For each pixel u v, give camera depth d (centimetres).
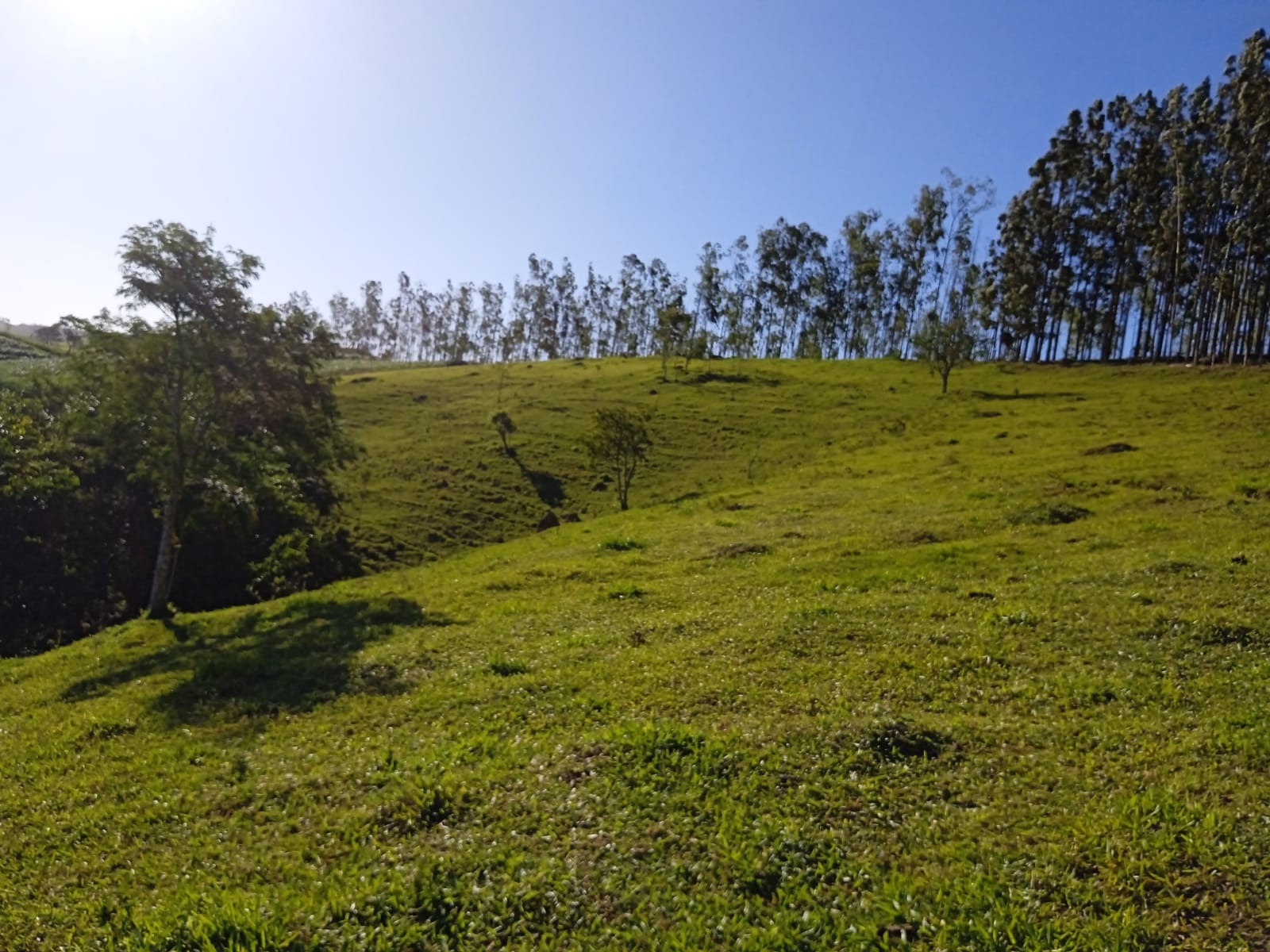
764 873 719
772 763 920
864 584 1889
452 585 2373
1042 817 791
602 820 816
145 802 999
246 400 2861
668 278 15388
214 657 1795
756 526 2980
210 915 684
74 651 2198
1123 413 5559
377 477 5928
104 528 4081
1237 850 700
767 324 14875
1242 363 8194
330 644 1755
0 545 3688
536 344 16962
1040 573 1855
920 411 6912
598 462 5650
